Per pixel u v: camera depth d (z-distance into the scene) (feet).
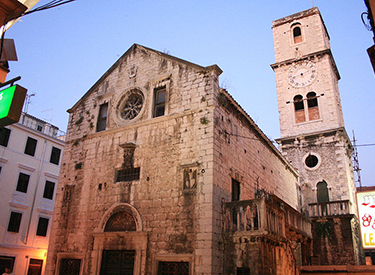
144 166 61.21
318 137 108.06
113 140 67.82
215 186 53.36
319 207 94.22
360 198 50.08
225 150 59.31
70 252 63.46
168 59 67.62
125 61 75.05
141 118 66.28
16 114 28.37
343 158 101.91
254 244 50.03
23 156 102.01
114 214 61.46
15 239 95.04
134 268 54.44
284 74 124.26
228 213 54.85
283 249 60.64
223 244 51.93
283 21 132.67
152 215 56.49
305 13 128.77
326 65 117.39
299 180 105.60
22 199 99.14
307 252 80.53
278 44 130.52
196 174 54.85
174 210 54.70
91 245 61.46
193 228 51.80
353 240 86.63
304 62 122.01
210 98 58.80
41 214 104.22
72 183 69.97
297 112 117.19
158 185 58.08
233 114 65.67
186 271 50.39
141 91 69.00
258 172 73.05
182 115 60.70
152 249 54.29
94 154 69.41
